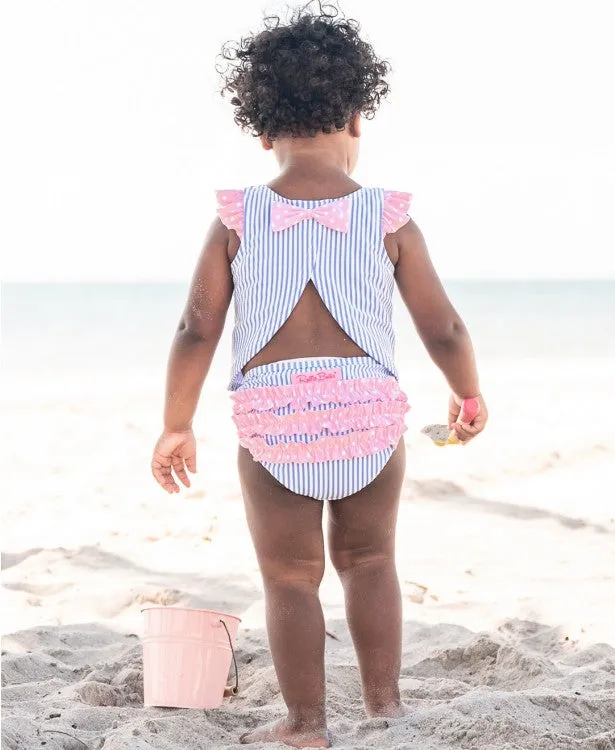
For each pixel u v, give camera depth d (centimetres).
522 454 673
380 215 259
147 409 899
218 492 589
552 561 457
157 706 272
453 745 226
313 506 247
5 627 372
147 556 474
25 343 1564
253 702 286
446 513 549
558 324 2105
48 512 549
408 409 256
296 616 243
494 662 313
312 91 263
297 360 246
